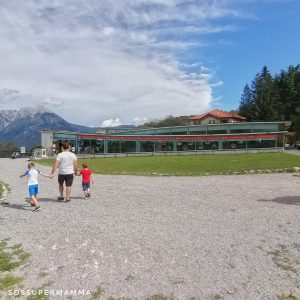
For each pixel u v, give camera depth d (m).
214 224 9.76
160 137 68.44
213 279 6.30
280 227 9.41
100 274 6.55
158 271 6.63
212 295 5.78
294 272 6.55
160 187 18.69
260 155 53.19
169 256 7.33
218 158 48.38
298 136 100.62
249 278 6.33
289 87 121.12
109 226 9.63
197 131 78.06
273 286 6.04
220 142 67.75
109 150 66.81
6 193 16.94
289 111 121.56
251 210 11.68
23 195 16.02
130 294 5.83
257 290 5.92
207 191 16.70
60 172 13.76
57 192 17.00
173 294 5.82
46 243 8.27
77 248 7.87
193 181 22.09
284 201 13.52
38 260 7.24
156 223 9.91
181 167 33.88
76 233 8.98
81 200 14.21
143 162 42.94
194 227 9.45
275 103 114.00
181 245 7.97
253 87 116.56
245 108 117.44
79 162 45.00
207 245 7.95
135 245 7.99
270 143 66.31
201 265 6.87
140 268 6.78
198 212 11.40
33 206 12.87
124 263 7.01
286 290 5.91
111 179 23.95
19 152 77.56
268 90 112.00
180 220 10.26
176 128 79.00
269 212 11.34
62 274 6.57
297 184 19.80
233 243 8.07
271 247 7.79
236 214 11.05
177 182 21.52
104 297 5.75
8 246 8.15
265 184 19.88
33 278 6.43
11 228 9.66
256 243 8.06
